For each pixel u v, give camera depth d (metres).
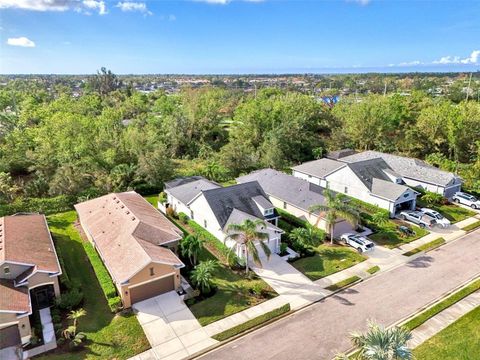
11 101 79.75
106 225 29.98
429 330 20.98
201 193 32.94
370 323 16.16
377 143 66.50
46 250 26.06
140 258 23.88
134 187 45.12
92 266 27.89
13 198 39.81
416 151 64.19
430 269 27.83
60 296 23.02
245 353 19.28
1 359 18.84
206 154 62.94
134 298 23.39
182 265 24.84
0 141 49.81
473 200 40.88
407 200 38.69
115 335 20.62
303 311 22.81
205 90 103.75
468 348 19.50
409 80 199.12
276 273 27.14
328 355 19.06
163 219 32.38
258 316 22.02
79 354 19.25
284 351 19.39
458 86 139.75
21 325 19.86
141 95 106.25
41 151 45.28
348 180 43.03
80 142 47.91
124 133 52.81
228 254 27.36
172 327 21.28
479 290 24.95
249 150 58.19
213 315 22.38
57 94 122.81
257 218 30.55
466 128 57.78
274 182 41.94
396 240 32.72
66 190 41.00
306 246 30.97
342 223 33.69
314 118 72.31
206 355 19.20
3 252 23.16
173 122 66.62
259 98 87.62
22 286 22.19
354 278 26.36
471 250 30.91
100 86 123.88
